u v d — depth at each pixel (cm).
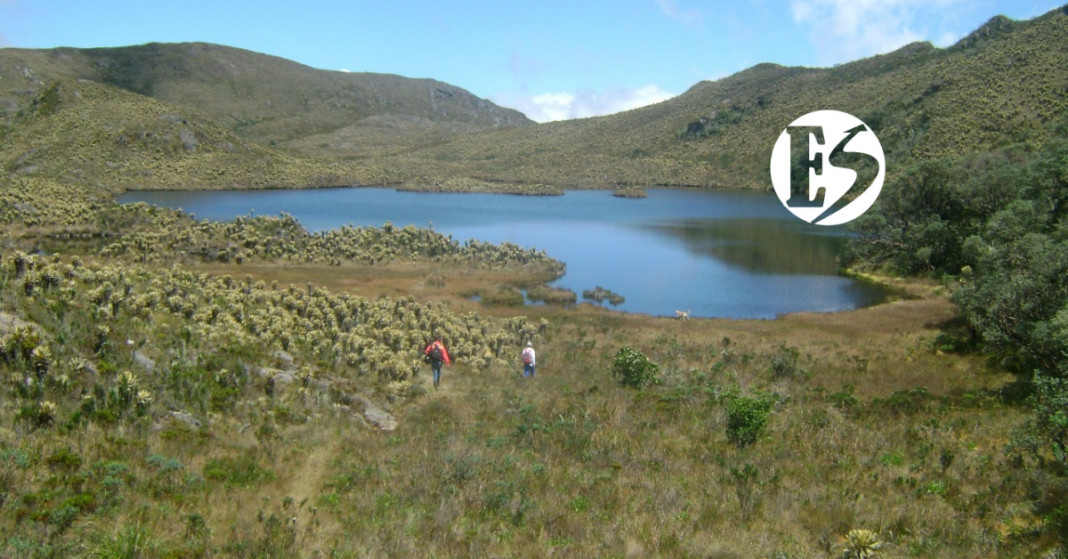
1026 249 2786
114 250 4262
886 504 1079
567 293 4269
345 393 1622
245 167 11762
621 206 10044
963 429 1505
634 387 1992
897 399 1802
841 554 880
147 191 9831
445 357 1905
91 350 1461
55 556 716
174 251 4456
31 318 1541
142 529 805
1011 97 9225
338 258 4766
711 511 1027
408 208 9169
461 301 3909
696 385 2022
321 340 2141
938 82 11331
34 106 12106
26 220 4759
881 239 5500
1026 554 882
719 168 14412
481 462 1198
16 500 822
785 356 2502
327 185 12025
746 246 6494
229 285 3228
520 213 8962
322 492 1038
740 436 1394
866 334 3300
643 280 4947
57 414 1116
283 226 5341
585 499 1062
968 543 925
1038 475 1098
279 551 813
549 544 895
